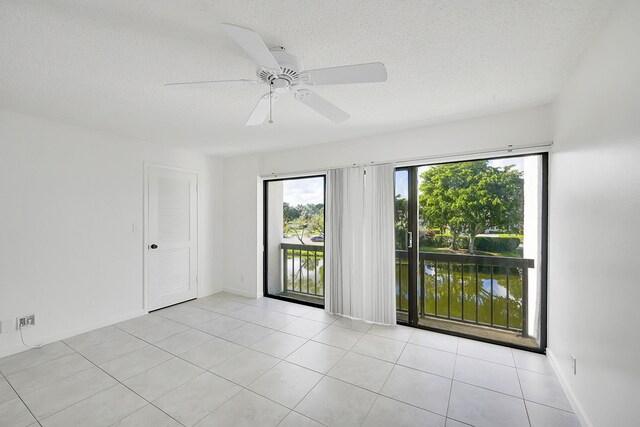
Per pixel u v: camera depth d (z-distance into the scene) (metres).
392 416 1.76
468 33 1.47
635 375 1.14
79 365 2.34
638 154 1.12
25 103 2.35
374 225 3.25
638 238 1.12
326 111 1.90
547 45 1.58
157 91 2.13
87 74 1.87
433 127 2.91
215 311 3.65
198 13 1.30
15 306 2.54
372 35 1.48
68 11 1.28
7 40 1.49
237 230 4.44
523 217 2.82
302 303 3.97
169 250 3.82
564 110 2.04
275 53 1.46
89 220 3.03
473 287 3.05
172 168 3.85
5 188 2.49
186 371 2.26
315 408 1.83
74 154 2.91
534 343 2.70
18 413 1.77
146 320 3.33
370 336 2.91
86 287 3.00
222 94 2.19
